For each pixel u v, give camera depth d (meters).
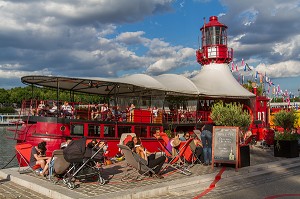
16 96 111.06
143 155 10.34
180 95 22.95
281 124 18.08
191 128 22.83
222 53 28.12
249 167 12.31
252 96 25.98
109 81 16.83
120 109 23.28
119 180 10.02
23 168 12.06
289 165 13.38
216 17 29.08
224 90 25.28
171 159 12.22
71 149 9.02
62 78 16.05
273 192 8.88
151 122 19.59
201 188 9.34
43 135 15.61
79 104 20.30
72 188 8.81
